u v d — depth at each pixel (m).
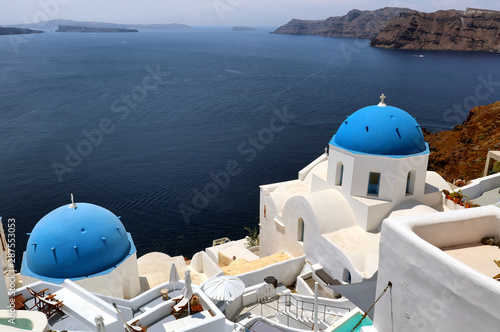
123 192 62.09
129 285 22.50
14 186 63.03
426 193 23.94
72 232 20.75
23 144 83.25
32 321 11.23
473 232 10.72
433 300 8.92
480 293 7.79
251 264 24.77
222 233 50.00
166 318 16.98
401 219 10.23
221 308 20.08
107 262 21.27
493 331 7.66
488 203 29.48
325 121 105.62
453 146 62.25
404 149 22.16
